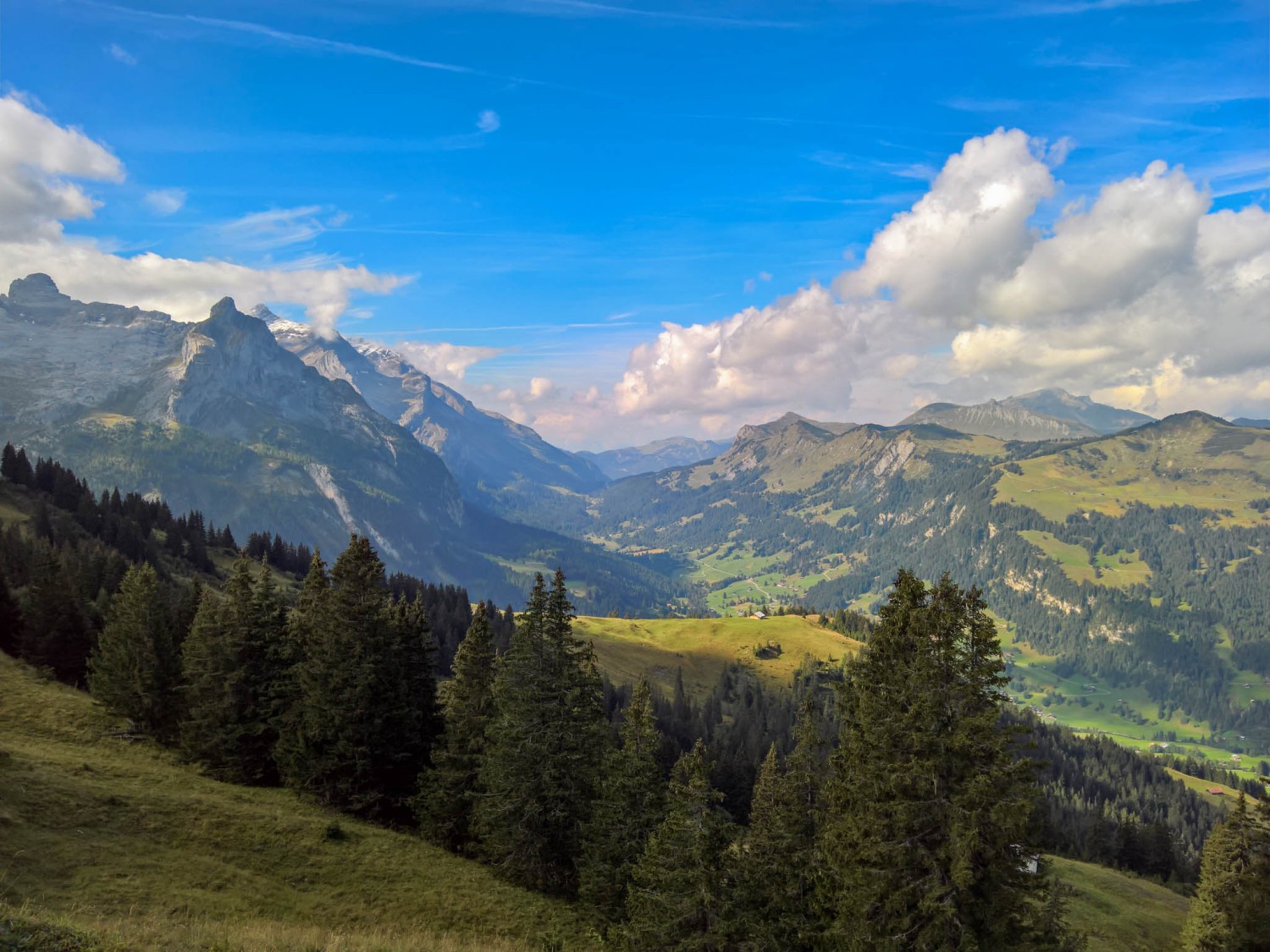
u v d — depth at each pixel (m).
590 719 45.12
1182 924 79.44
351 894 35.97
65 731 51.41
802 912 30.84
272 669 52.72
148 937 20.52
